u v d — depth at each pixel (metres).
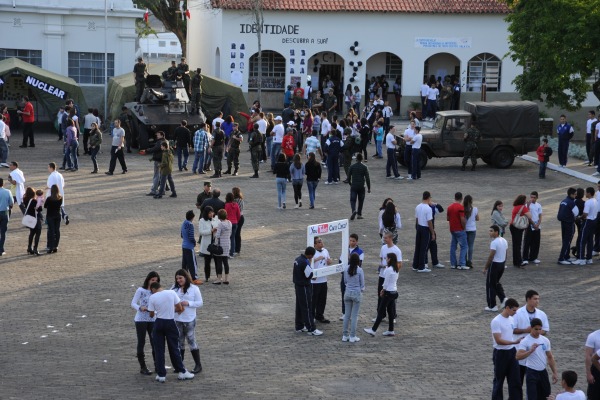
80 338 20.31
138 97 46.81
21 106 46.31
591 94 58.34
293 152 39.41
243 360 19.19
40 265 26.14
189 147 46.38
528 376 16.19
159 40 85.62
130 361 19.02
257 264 26.70
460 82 59.25
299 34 57.72
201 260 27.02
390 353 19.83
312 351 19.86
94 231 30.09
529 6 48.09
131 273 25.45
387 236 21.80
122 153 39.69
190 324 18.23
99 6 56.91
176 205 34.03
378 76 60.59
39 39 56.31
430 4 58.50
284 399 16.98
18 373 18.05
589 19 45.78
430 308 23.16
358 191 32.31
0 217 26.97
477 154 42.31
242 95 52.81
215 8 57.12
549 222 32.91
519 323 16.91
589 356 15.91
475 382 18.11
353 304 20.47
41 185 36.25
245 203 34.59
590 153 43.53
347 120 43.41
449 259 28.09
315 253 21.38
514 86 59.66
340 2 57.88
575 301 23.89
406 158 40.06
